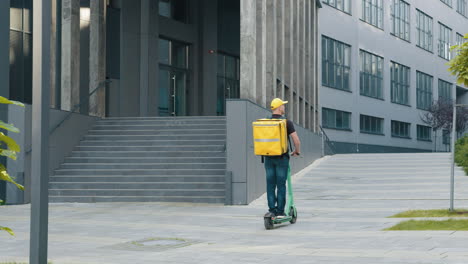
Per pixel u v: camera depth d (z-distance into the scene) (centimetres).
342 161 2694
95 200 1516
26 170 1518
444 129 6228
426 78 6000
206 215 1215
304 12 2572
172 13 2820
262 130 969
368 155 2964
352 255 681
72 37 1883
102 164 1681
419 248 709
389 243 761
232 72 3219
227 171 1434
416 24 5797
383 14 5084
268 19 1828
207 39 2966
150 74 2569
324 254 698
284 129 971
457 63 935
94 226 1055
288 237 877
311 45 2955
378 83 4988
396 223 984
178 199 1495
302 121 2553
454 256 645
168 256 727
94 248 807
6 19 1680
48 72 509
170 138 1798
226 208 1359
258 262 662
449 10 6606
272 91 1816
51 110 1681
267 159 994
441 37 6412
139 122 1928
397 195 1513
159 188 1552
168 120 1911
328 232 913
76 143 1808
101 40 2102
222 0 3095
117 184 1570
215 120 1867
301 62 2555
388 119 5109
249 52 1539
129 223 1095
